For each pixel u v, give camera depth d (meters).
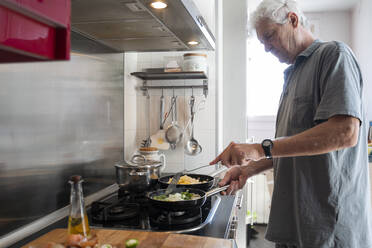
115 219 1.20
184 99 2.11
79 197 0.85
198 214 1.24
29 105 1.14
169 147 2.11
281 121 1.36
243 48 2.41
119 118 1.92
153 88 2.12
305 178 1.16
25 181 1.13
